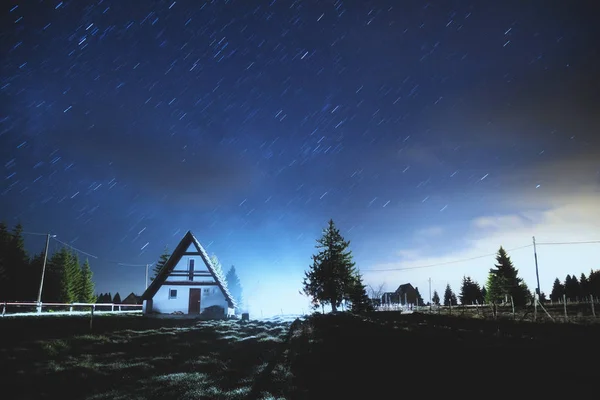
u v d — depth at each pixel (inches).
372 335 951.0
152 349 901.8
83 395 563.8
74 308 2233.0
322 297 2020.2
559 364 597.0
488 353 695.7
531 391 481.7
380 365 646.5
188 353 863.7
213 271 1670.8
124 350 885.8
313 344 866.8
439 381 540.4
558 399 451.8
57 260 2962.6
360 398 490.3
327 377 590.9
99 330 1112.2
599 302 1868.8
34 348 831.7
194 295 1654.8
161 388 581.0
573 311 1561.3
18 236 2603.3
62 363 740.0
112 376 663.8
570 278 3604.8
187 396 534.9
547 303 2073.1
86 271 3331.7
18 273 2516.0
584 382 507.5
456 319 1332.4
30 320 1205.1
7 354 767.7
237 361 773.9
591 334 872.9
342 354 746.8
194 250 1700.3
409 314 1630.2
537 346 740.0
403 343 828.6
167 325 1331.2
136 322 1366.9
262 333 1165.7
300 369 656.4
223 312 1636.3
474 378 545.6
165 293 1652.3
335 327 1130.0
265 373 643.5
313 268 2097.7
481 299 3474.4
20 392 576.7
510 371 570.6
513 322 1181.1
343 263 2062.0
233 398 517.0
